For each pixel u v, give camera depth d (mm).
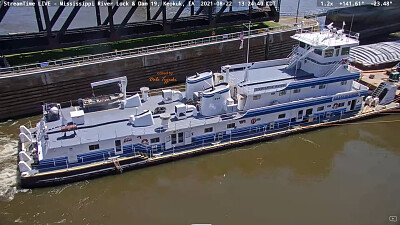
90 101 26000
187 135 24922
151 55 35781
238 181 23516
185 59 38344
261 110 26266
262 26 47625
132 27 39625
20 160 22453
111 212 20703
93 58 33781
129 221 20062
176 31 40844
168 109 26531
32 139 24781
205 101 25281
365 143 27609
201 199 21875
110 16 35719
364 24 54312
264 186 23109
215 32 44375
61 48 34438
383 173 24484
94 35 37688
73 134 23094
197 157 25203
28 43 34281
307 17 53688
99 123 24297
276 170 24562
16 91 30016
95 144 22656
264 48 43938
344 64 28156
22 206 20828
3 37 33469
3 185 22078
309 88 28016
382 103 31906
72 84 32469
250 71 29578
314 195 22391
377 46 43812
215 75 29125
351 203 21734
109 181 23031
